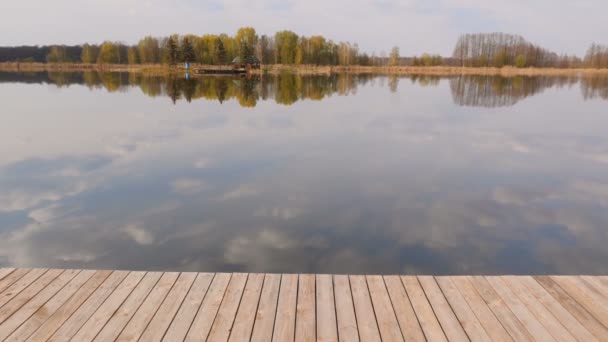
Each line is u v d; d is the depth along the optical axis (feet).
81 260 14.43
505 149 32.96
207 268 13.89
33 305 9.57
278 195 21.15
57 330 8.68
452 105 64.34
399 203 20.17
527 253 15.33
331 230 16.96
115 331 8.66
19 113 50.67
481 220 18.24
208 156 29.37
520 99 74.64
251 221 17.80
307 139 36.01
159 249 15.24
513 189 22.66
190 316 9.16
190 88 91.30
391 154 30.63
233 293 10.07
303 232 16.74
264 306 9.54
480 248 15.58
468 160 29.09
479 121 48.14
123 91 82.12
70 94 75.25
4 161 27.76
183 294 10.02
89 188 22.21
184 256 14.69
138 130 39.70
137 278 10.77
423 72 207.10
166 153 30.25
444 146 33.81
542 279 10.90
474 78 149.59
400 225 17.54
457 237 16.49
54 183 23.08
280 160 28.40
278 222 17.70
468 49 214.90
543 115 53.98
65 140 34.73
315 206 19.63
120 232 16.71
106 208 19.31
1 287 10.32
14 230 16.93
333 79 136.05
